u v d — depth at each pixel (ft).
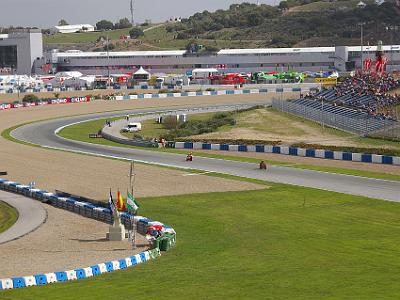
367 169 246.47
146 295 118.62
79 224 177.88
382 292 118.32
